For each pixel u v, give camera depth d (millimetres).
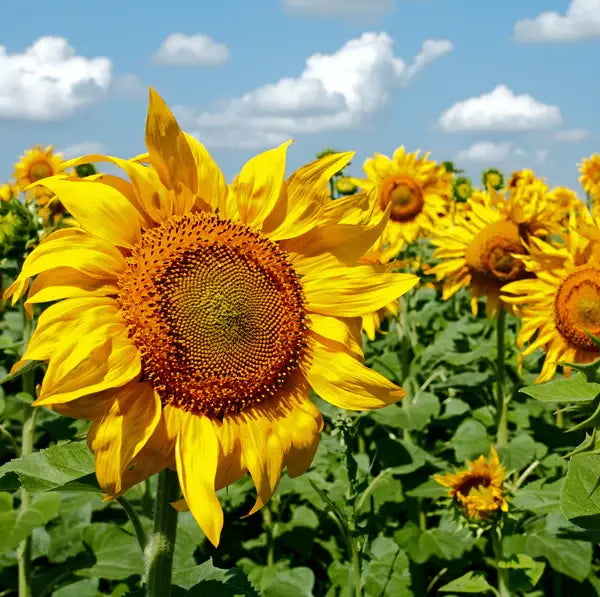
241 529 1781
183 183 979
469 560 1477
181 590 1025
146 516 1565
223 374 970
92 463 963
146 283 955
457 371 2129
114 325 939
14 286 922
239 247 991
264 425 982
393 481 1576
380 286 1015
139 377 951
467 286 2008
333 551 1606
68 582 1357
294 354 998
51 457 960
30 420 1417
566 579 1511
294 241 1023
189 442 946
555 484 1443
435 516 1773
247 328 979
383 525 1621
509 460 1580
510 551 1428
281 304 993
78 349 911
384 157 2490
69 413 919
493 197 1940
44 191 2135
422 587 1482
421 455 1612
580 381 951
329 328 1010
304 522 1644
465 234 1931
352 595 1402
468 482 1363
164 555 959
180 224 981
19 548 1361
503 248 1858
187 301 967
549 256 1525
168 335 953
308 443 995
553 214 1918
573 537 1146
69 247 938
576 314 1489
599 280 1489
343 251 1023
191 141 996
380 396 1001
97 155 954
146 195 967
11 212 1384
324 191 1016
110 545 1396
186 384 954
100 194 952
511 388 1743
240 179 1009
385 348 2311
